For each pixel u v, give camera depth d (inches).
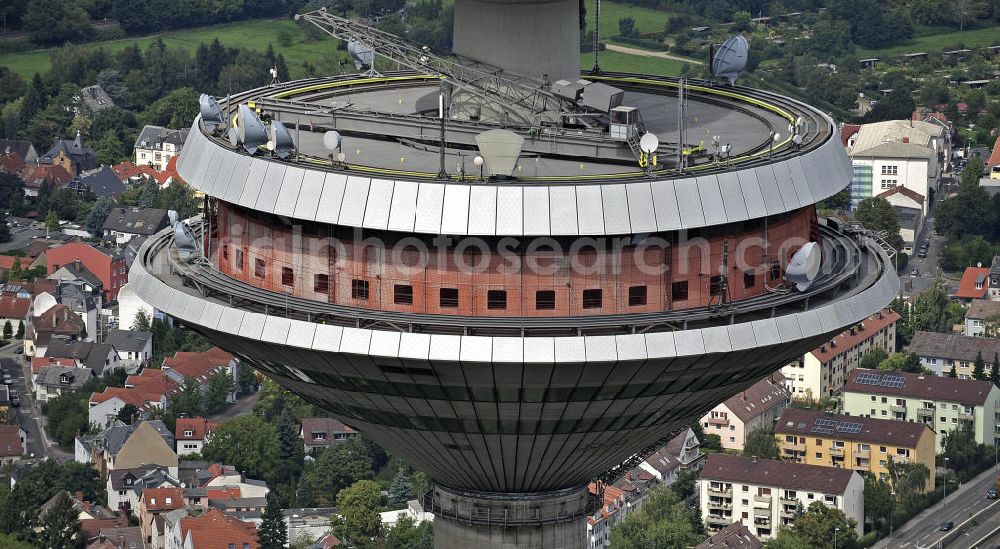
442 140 3639.3
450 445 4001.0
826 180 3853.3
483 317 3609.7
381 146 4018.2
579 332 3550.7
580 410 3784.5
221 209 3973.9
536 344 3523.6
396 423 3954.2
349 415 4042.8
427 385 3708.2
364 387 3794.3
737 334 3622.0
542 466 4072.3
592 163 3853.3
